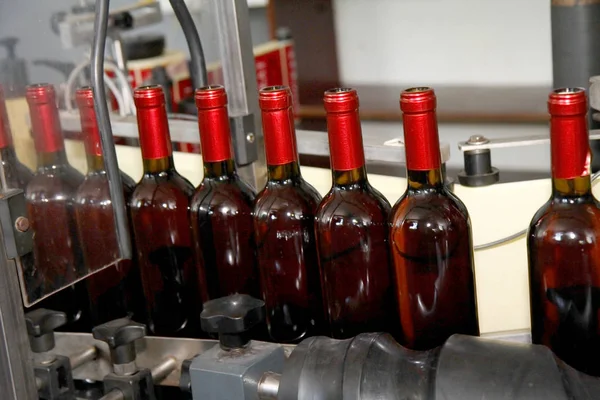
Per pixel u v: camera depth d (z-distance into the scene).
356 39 2.85
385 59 2.84
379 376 0.75
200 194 1.04
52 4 0.88
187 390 0.91
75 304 1.15
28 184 0.85
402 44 2.80
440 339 0.91
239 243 1.04
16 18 0.84
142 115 1.04
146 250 1.10
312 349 0.79
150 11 1.32
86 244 0.92
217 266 1.05
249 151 1.14
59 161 0.88
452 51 2.73
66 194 0.89
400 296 0.91
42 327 0.95
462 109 2.68
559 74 1.29
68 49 0.90
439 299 0.90
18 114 0.84
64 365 0.98
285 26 2.91
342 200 0.93
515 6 2.58
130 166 1.28
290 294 1.01
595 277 0.83
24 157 0.85
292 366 0.78
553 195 0.84
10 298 0.85
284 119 0.92
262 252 1.00
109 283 1.15
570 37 1.26
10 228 0.83
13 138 0.84
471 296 0.91
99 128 0.92
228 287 1.05
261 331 1.04
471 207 1.11
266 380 0.82
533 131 2.56
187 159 1.28
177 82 1.59
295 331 1.01
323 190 1.18
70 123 0.90
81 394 1.04
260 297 1.05
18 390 0.87
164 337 1.03
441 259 0.89
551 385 0.69
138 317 1.15
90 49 0.93
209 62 1.16
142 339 1.03
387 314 0.95
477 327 0.93
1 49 0.82
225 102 0.99
